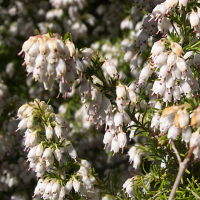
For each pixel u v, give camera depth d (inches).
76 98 24.8
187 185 13.6
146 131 13.8
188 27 13.6
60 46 12.6
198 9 13.1
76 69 12.7
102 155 21.4
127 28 22.7
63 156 14.5
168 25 13.4
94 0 28.8
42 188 13.6
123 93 13.1
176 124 12.3
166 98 12.9
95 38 27.9
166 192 13.9
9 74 25.3
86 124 22.1
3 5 27.9
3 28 27.0
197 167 14.0
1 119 17.3
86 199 14.0
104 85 13.3
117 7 27.2
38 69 12.6
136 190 13.8
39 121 14.0
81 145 21.6
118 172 18.3
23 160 18.2
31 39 12.6
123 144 13.3
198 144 12.2
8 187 18.9
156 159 14.3
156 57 12.8
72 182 13.7
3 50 26.4
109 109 13.1
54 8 27.0
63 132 13.9
